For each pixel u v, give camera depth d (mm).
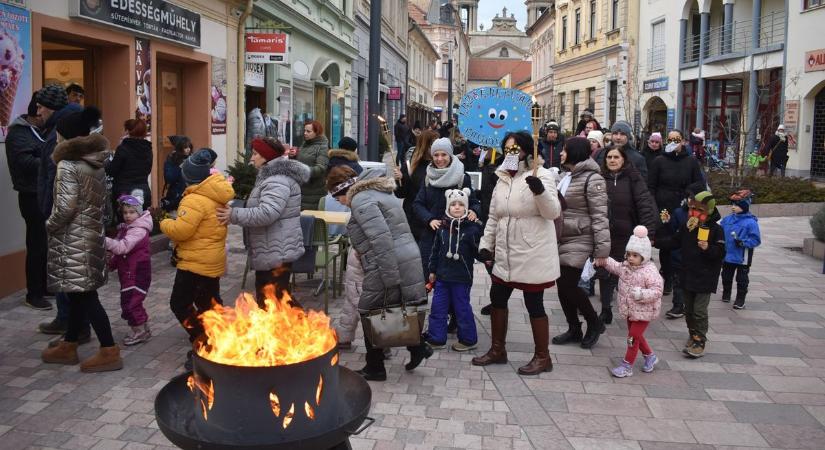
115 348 5625
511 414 4980
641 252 5613
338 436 3041
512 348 6477
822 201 16578
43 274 7023
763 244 12188
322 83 22125
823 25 21891
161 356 5957
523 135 5668
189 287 5652
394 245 5301
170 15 10875
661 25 33250
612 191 7082
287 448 2918
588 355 6289
